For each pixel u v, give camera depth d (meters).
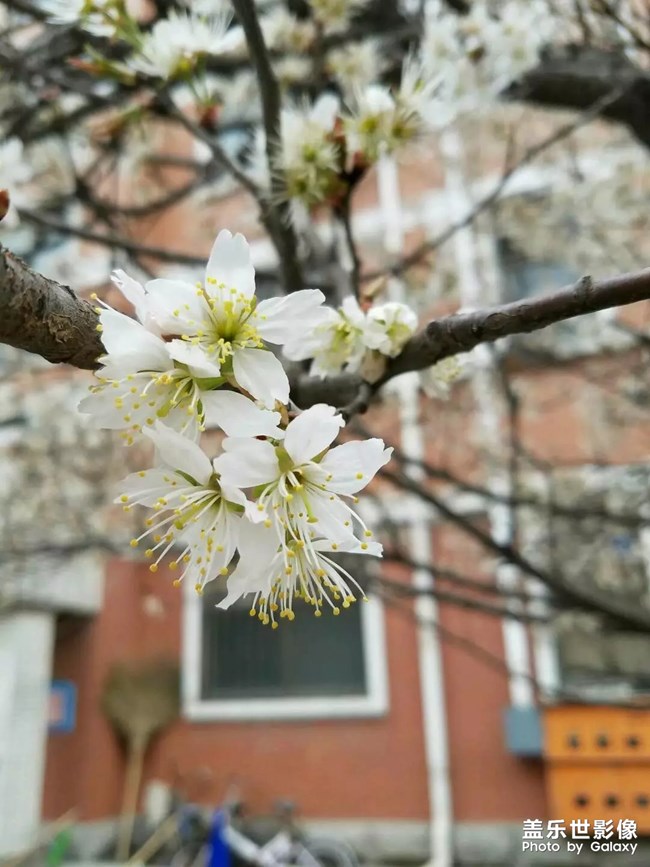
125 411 0.90
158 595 7.64
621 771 5.25
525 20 2.34
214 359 0.88
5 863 5.89
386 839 6.38
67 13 1.66
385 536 4.78
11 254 0.75
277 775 6.89
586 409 5.32
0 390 5.59
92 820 6.79
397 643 6.77
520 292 6.24
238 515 0.93
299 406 1.25
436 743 6.37
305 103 1.60
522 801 6.13
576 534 4.50
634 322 4.80
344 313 1.15
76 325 0.83
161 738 7.30
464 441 5.18
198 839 6.54
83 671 7.12
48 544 4.48
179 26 1.70
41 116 3.05
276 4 2.72
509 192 5.39
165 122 3.01
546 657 6.09
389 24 2.89
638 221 4.46
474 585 2.94
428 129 1.63
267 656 7.21
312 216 2.47
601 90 2.78
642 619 2.73
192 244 6.04
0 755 6.07
